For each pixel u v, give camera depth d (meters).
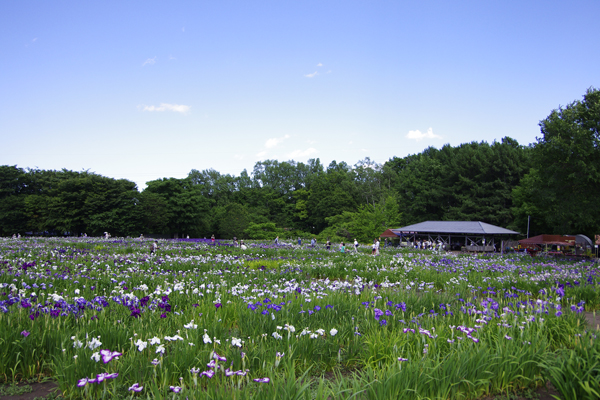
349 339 6.74
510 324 6.85
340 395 4.23
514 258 29.94
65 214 62.28
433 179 78.44
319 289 10.34
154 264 16.61
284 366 5.15
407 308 8.43
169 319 7.18
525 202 52.84
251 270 15.43
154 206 68.88
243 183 114.31
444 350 5.88
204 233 81.56
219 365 4.77
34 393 4.96
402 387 4.43
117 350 5.64
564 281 13.49
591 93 32.59
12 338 5.53
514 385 5.16
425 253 36.22
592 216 32.66
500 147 68.06
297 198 103.06
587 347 5.25
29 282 10.45
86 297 9.09
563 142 30.44
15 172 69.00
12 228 64.06
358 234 61.72
